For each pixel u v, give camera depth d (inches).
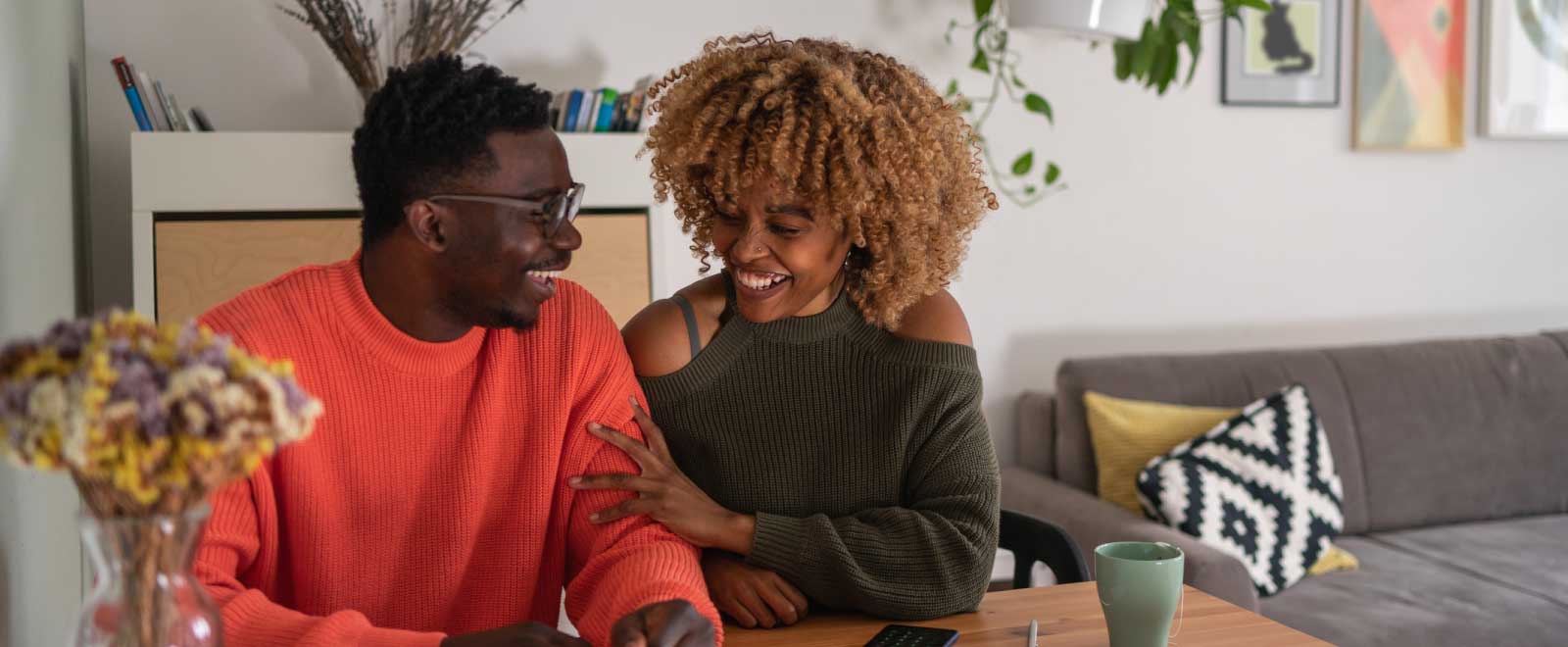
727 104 48.8
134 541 28.1
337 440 47.5
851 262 54.6
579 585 49.8
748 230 49.0
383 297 47.1
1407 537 114.1
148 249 85.0
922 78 53.5
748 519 52.1
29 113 49.5
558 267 46.6
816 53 51.2
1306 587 99.7
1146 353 130.4
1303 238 135.8
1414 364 122.2
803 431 54.6
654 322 54.8
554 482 51.6
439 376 48.6
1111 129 127.0
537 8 108.1
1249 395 116.3
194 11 99.2
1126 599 44.9
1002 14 119.6
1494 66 140.3
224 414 26.1
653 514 51.0
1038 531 65.6
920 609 50.9
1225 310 133.4
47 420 25.2
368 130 45.1
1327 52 134.3
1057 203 126.0
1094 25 105.1
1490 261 144.0
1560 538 112.8
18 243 43.6
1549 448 123.0
